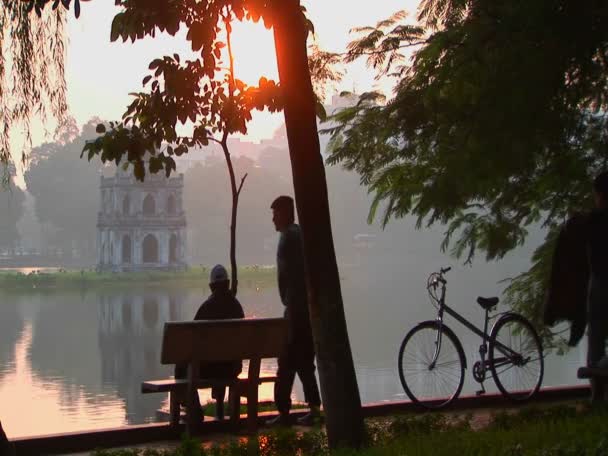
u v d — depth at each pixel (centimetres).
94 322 7606
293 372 1216
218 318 1246
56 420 3173
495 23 1225
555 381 3161
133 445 1128
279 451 993
